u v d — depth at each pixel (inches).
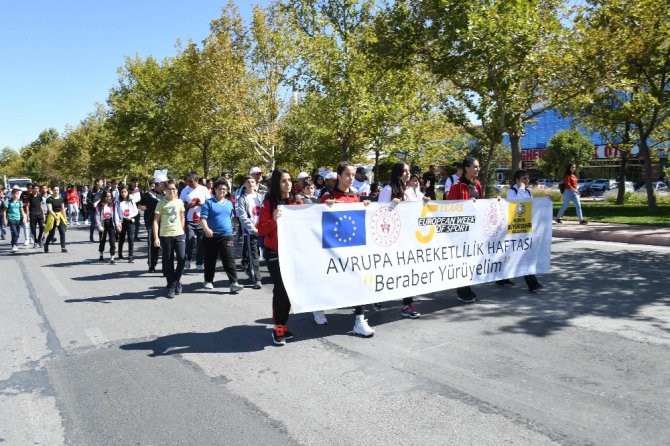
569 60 598.9
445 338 211.8
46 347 218.7
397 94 824.3
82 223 1062.4
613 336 206.1
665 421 136.2
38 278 394.6
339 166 233.0
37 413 154.8
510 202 282.0
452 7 631.2
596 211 813.9
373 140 909.2
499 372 173.0
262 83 933.2
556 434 131.3
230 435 137.1
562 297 271.9
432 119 1034.7
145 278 386.9
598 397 151.6
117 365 194.1
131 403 159.5
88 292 335.6
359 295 225.8
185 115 1050.1
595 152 2176.4
